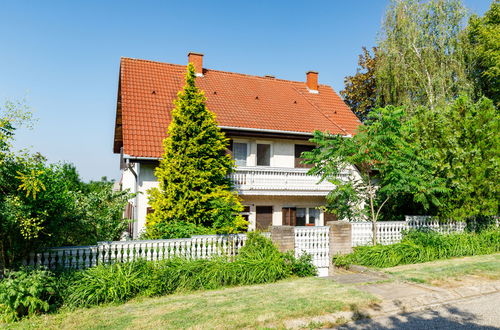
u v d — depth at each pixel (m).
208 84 20.56
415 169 12.62
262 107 19.53
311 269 11.13
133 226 16.09
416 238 12.93
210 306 7.35
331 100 23.59
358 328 6.45
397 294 8.10
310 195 17.33
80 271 8.52
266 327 6.26
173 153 12.70
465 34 24.20
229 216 11.66
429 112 14.82
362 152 11.82
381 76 25.11
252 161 17.69
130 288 8.24
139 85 18.50
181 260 9.68
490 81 25.47
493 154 13.73
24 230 7.36
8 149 7.32
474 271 10.12
